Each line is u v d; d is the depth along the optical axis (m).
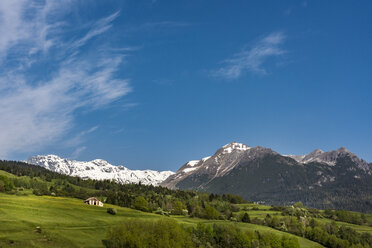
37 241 95.25
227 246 144.00
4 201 136.62
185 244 119.62
